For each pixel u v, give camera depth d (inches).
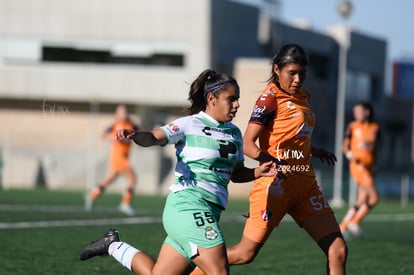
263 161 759.1
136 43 4918.8
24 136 4953.3
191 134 705.6
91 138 4827.8
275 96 808.3
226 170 715.4
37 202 2420.0
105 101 4945.9
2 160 3843.5
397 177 5246.1
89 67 4948.3
